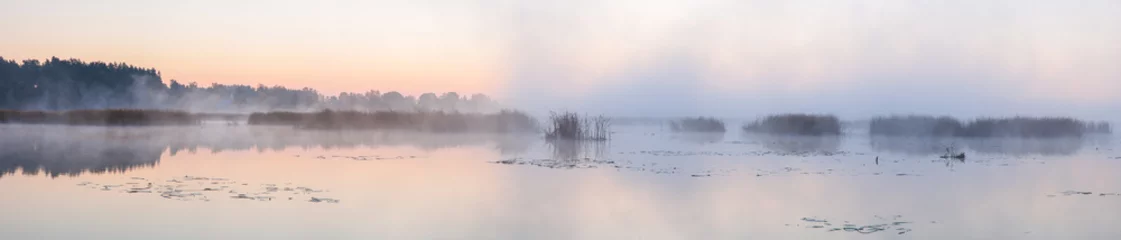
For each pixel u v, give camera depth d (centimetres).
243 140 2947
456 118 4006
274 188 1390
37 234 937
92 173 1611
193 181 1484
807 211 1173
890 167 1925
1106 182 1577
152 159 1978
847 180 1606
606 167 1883
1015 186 1505
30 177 1523
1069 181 1597
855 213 1152
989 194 1376
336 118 4300
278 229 988
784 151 2548
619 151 2498
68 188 1354
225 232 963
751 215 1137
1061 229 1030
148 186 1395
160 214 1084
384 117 4153
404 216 1103
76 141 2745
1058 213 1160
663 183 1540
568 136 3272
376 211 1144
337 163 1925
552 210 1173
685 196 1340
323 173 1669
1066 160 2186
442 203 1234
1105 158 2269
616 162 2038
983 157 2306
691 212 1162
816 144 3034
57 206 1145
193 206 1161
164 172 1650
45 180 1475
